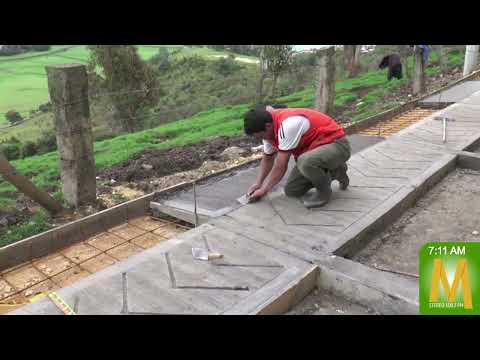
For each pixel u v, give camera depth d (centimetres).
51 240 415
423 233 403
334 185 466
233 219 400
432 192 486
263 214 407
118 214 468
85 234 442
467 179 514
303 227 380
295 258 334
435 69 1409
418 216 435
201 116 1201
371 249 381
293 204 426
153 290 298
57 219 477
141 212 491
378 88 1219
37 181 623
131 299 289
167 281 308
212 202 483
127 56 1284
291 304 305
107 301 287
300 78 1410
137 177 608
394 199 428
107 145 833
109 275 316
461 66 1379
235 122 962
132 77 1294
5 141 935
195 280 309
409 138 616
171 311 277
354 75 1652
